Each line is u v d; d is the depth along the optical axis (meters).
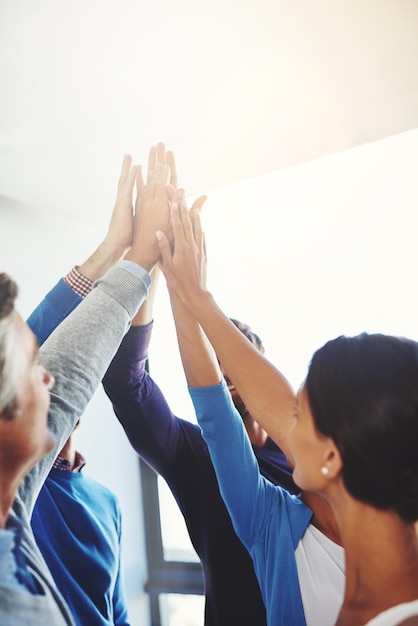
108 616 1.17
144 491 1.69
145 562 1.66
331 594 0.81
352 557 0.63
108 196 1.46
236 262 1.50
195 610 1.61
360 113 1.20
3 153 1.29
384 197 1.34
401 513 0.60
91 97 1.16
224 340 0.89
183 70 1.10
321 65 1.08
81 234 1.54
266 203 1.48
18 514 0.63
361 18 0.98
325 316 1.38
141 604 1.62
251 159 1.35
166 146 1.30
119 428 1.66
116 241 1.01
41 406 0.66
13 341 0.64
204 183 1.45
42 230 1.45
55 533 1.16
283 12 0.98
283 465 1.14
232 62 1.08
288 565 0.84
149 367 1.52
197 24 1.00
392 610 0.59
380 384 0.62
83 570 1.15
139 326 1.08
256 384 0.86
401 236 1.32
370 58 1.06
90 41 1.03
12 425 0.63
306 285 1.40
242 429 0.88
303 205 1.43
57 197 1.45
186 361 0.90
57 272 1.46
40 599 0.61
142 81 1.13
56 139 1.27
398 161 1.33
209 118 1.22
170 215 0.98
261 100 1.17
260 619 1.08
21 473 0.65
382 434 0.60
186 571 1.62
